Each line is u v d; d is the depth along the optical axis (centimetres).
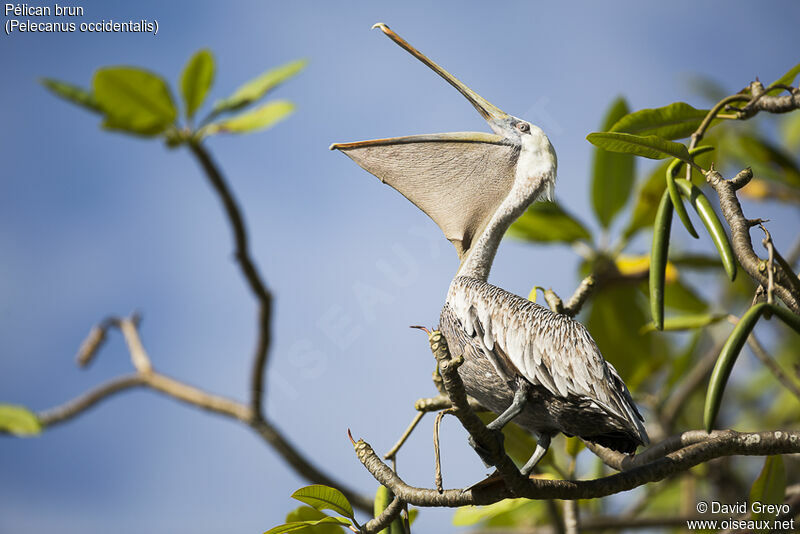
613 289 1344
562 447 1281
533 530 1288
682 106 881
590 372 787
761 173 1418
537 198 976
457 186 998
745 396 1521
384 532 806
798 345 1489
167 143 1210
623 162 1308
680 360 1305
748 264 704
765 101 843
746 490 1324
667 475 731
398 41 1044
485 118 1023
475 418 671
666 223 733
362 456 790
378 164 1016
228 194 1224
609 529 1273
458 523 1003
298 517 861
